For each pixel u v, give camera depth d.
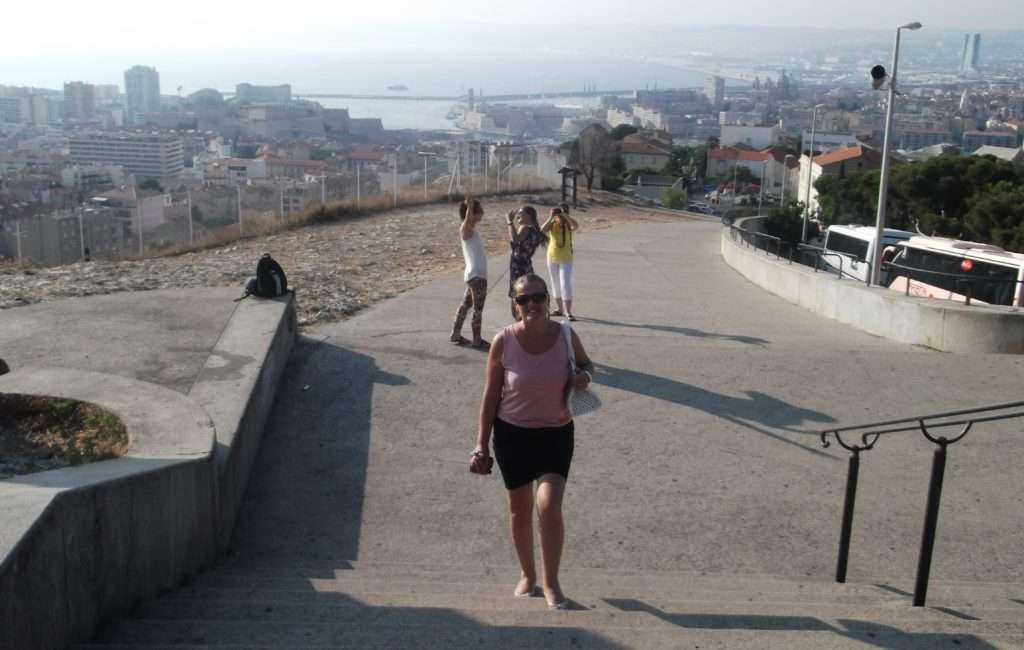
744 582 6.02
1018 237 34.81
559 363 5.05
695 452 8.53
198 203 27.22
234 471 6.82
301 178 78.56
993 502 7.68
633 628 4.45
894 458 8.52
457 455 8.34
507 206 32.00
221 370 8.45
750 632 4.38
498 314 13.32
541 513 5.00
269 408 9.05
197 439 5.97
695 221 39.97
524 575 5.43
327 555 6.55
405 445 8.51
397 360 10.70
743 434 8.98
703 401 9.83
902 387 10.45
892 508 7.53
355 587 5.70
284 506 7.29
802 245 17.80
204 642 4.43
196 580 5.75
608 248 24.89
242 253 18.58
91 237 21.56
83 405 6.37
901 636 4.36
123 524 4.76
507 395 5.11
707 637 4.30
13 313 10.60
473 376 10.27
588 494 7.62
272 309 10.49
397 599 5.23
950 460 8.51
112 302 11.09
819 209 52.50
